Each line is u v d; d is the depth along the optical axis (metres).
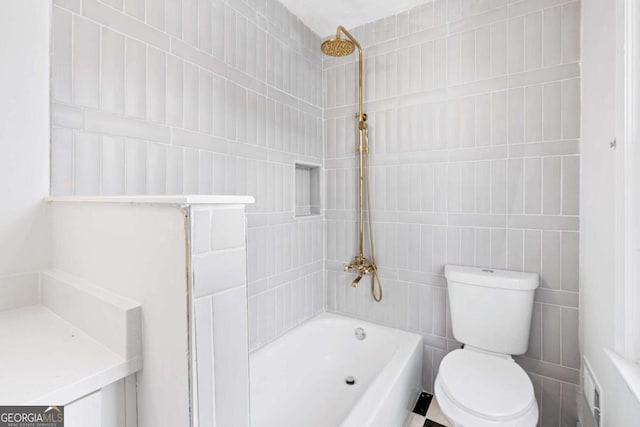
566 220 1.38
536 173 1.43
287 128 1.75
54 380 0.48
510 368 1.27
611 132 1.00
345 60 1.96
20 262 0.81
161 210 0.51
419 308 1.75
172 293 0.49
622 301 0.93
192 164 1.22
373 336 1.81
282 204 1.73
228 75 1.38
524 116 1.45
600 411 1.09
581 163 1.33
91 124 0.93
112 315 0.57
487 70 1.54
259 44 1.55
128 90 1.02
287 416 1.49
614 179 0.97
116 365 0.53
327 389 1.68
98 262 0.67
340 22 1.87
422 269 1.73
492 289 1.40
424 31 1.70
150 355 0.54
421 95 1.71
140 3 1.05
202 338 0.49
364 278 1.92
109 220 0.63
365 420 1.05
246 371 0.57
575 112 1.35
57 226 0.82
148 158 1.08
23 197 0.81
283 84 1.72
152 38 1.08
